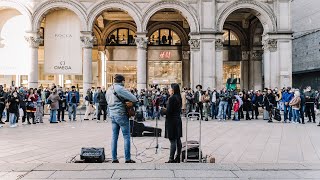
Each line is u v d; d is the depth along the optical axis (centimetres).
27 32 2983
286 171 802
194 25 3014
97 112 2417
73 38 3011
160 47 3784
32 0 2986
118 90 947
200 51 2992
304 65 4800
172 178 734
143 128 1623
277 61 3000
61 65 3006
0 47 3066
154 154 1157
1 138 1509
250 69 3753
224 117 2558
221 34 3000
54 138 1513
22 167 834
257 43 3672
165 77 3788
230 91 2717
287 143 1388
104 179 725
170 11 3441
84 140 1454
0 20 3066
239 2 2998
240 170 810
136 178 734
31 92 2236
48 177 743
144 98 2595
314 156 1109
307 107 2459
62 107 2447
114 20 3725
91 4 2988
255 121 2528
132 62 3794
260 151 1202
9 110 2020
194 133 1723
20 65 3052
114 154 960
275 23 3003
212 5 2989
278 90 2842
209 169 818
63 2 2973
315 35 4481
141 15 2991
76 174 767
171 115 998
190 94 2627
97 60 3775
